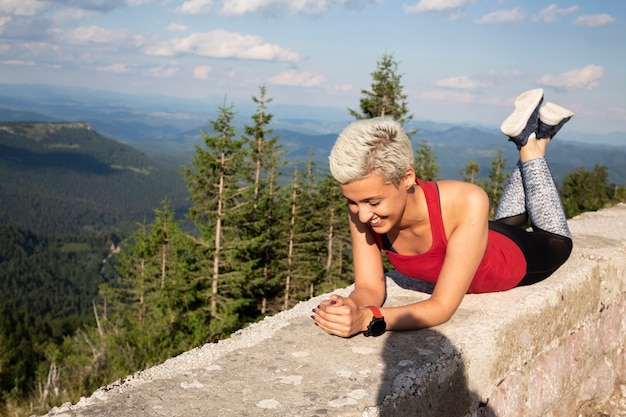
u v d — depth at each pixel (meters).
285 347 1.96
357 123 1.79
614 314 3.37
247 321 29.09
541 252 2.63
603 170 37.72
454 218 2.09
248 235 28.30
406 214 2.08
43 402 6.82
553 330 2.65
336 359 1.85
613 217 4.57
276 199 32.91
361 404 1.53
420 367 1.77
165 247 29.62
